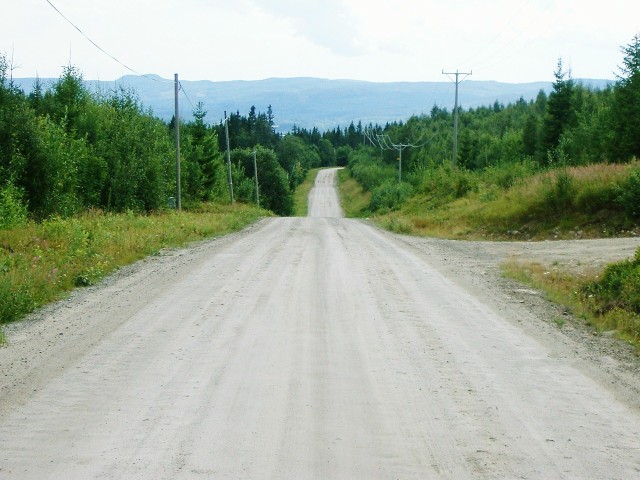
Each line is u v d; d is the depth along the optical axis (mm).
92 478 4203
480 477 4301
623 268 12023
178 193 36594
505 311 10195
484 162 81188
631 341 8320
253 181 90375
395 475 4309
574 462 4578
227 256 17141
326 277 13281
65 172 25484
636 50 42562
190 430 5070
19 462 4445
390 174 101375
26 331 8422
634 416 5570
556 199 25578
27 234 16578
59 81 34750
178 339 7992
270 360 7105
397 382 6406
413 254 18391
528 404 5828
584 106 72375
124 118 36500
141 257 16734
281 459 4539
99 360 7035
